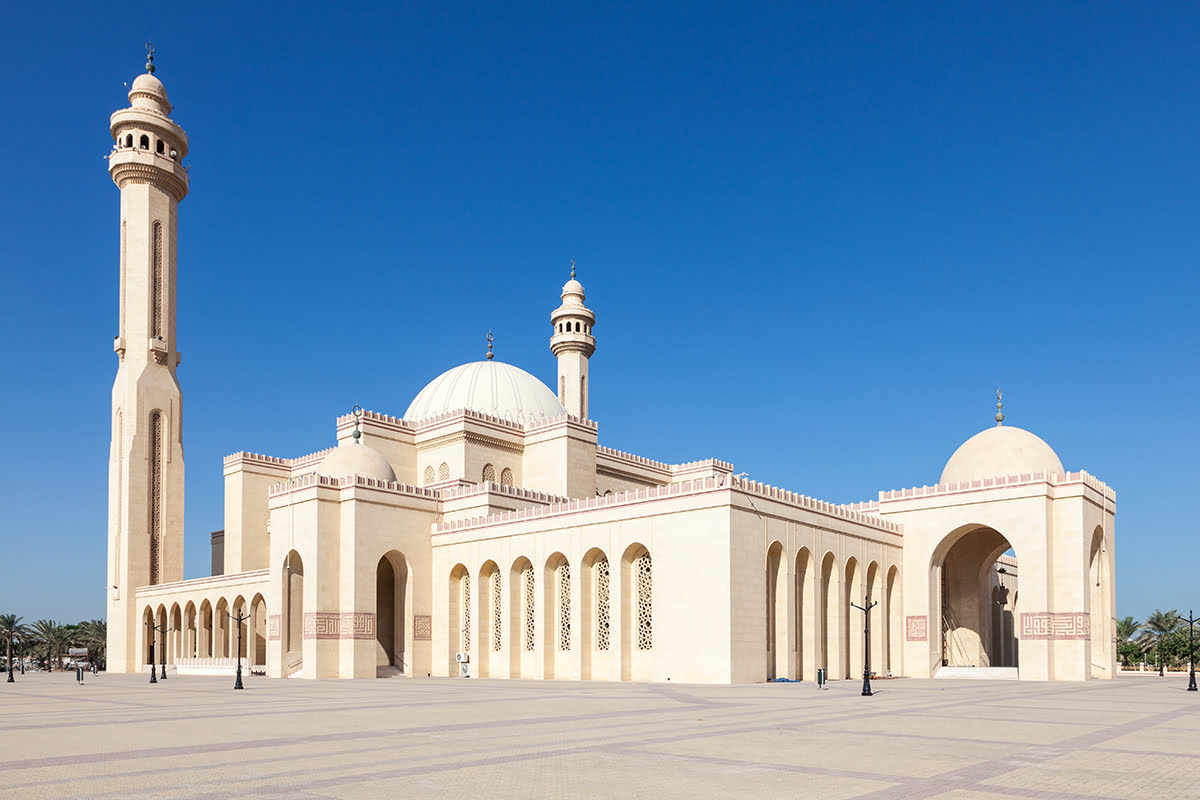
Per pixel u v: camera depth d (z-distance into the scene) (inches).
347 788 645.3
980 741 917.8
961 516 2546.8
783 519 2256.4
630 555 2297.0
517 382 3417.8
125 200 3644.2
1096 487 2484.0
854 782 668.1
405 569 2662.4
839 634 2397.9
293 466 3528.5
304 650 2475.4
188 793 629.9
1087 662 2315.5
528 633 2496.3
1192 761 780.0
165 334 3663.9
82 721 1200.2
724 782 667.4
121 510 3540.8
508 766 744.3
